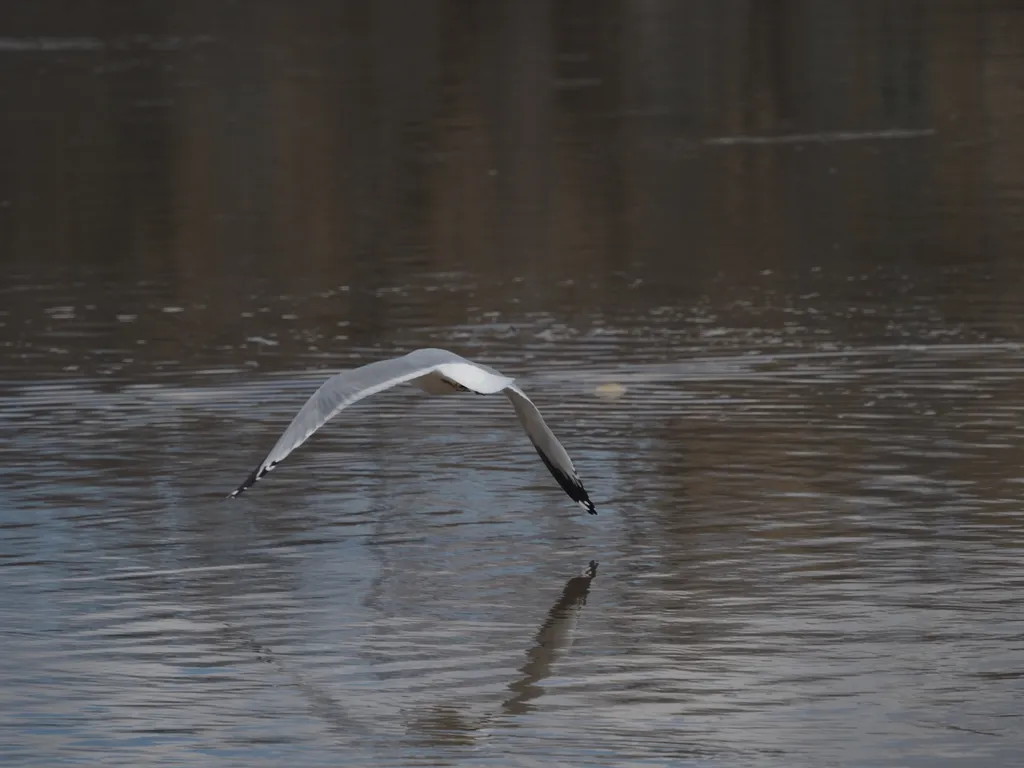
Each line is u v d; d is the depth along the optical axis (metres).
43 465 14.80
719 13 47.25
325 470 14.65
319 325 20.56
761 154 31.62
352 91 38.25
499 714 9.77
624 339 19.45
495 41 44.47
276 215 27.44
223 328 20.45
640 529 12.95
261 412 16.59
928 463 14.40
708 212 27.11
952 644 10.65
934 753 9.16
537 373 17.94
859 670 10.28
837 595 11.52
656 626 11.04
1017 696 9.88
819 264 23.42
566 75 39.72
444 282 22.86
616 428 15.76
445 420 16.22
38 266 24.38
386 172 30.45
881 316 20.31
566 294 21.97
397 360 6.96
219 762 9.20
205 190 29.33
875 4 47.44
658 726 9.56
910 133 33.19
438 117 35.44
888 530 12.77
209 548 12.67
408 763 9.16
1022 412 15.91
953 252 23.94
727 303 21.25
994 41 41.78
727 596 11.54
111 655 10.70
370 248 25.09
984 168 29.83
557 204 27.89
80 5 52.59
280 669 10.46
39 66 42.50
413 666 10.47
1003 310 20.44
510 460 14.88
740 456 14.77
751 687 10.06
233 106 36.91
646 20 46.62
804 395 16.78
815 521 13.01
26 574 12.16
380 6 50.06
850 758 9.11
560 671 10.35
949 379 17.25
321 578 12.04
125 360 18.88
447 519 13.29
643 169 30.42
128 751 9.34
